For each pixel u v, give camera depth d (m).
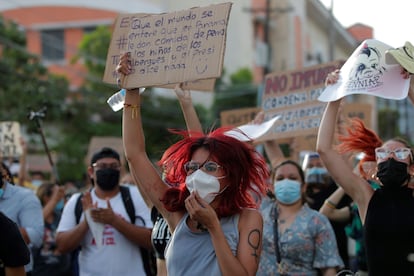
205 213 4.11
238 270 4.08
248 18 39.91
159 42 4.63
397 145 5.19
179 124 31.78
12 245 4.63
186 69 4.50
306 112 8.19
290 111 8.30
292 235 6.52
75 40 38.66
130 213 7.09
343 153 5.92
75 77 36.66
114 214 6.84
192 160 4.33
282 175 6.71
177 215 4.50
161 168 5.15
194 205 4.13
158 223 5.09
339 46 33.09
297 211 6.68
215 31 4.48
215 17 4.51
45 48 38.59
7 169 7.00
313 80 8.21
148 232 6.93
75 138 27.59
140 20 4.74
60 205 10.01
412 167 5.20
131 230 6.86
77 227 7.00
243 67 37.66
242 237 4.26
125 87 4.65
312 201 8.11
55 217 9.79
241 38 39.72
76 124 27.84
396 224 4.98
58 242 7.18
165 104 31.81
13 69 24.94
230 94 34.41
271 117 8.43
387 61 5.08
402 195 5.11
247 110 9.96
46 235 9.27
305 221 6.57
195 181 4.23
